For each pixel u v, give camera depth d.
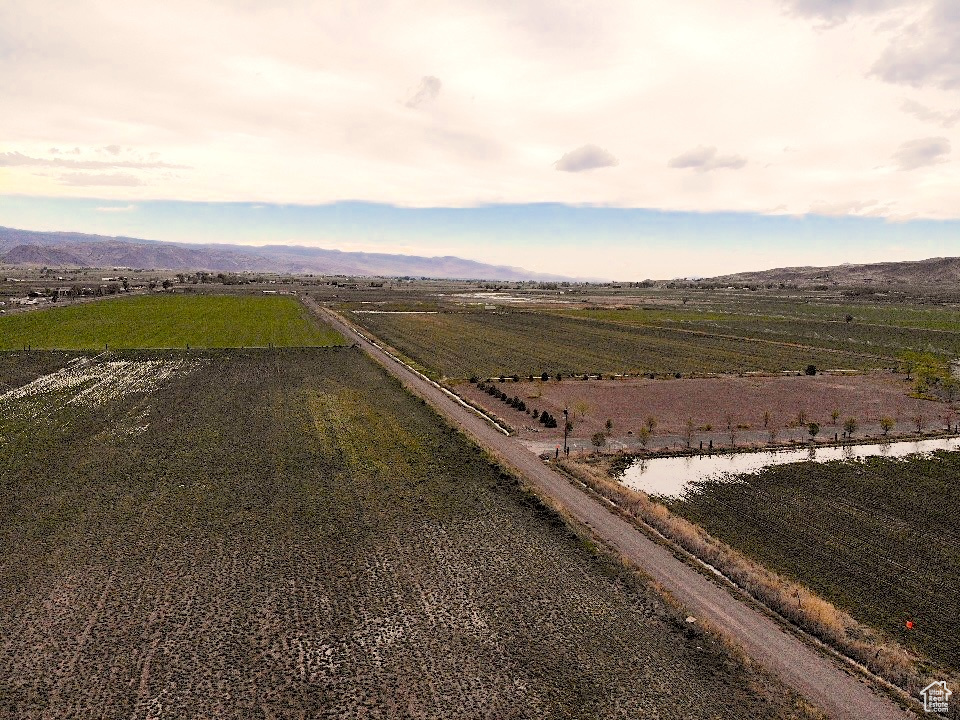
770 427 61.53
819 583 32.25
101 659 24.86
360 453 50.34
